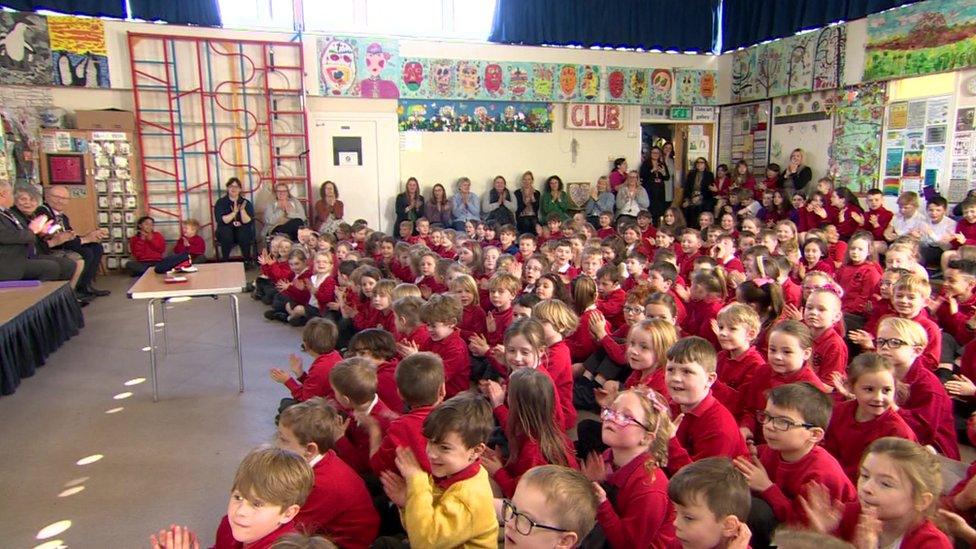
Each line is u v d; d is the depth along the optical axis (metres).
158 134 7.80
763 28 8.89
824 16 7.99
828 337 2.82
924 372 2.45
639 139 9.86
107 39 7.46
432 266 4.80
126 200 7.64
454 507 1.62
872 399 2.05
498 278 3.72
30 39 7.11
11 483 2.66
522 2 8.76
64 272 5.48
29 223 5.52
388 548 1.81
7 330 3.71
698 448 2.07
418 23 8.68
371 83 8.50
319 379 2.74
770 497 1.73
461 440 1.67
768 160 9.22
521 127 9.27
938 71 6.82
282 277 5.82
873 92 7.59
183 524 2.36
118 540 2.26
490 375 3.52
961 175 6.75
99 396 3.64
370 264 4.88
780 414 1.81
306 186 8.47
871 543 1.43
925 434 2.37
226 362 4.25
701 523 1.36
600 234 7.27
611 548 1.66
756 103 9.36
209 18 7.73
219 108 8.02
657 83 9.66
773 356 2.42
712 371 2.13
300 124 8.35
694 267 4.52
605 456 2.08
